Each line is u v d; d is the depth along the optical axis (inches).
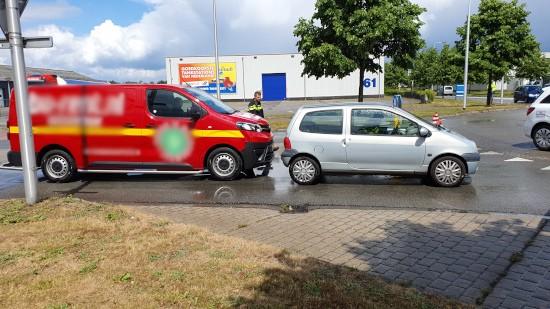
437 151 323.0
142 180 380.2
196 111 360.2
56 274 158.7
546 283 157.6
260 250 183.2
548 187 319.6
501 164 416.2
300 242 202.7
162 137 358.3
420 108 1251.2
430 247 194.1
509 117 956.0
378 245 197.5
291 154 345.4
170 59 2070.6
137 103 358.9
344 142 335.9
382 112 335.9
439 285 156.5
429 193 309.4
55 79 498.3
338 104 347.3
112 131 359.6
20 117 245.1
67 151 369.7
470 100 1846.7
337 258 182.2
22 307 135.9
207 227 228.1
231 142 358.3
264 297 140.3
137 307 135.3
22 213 233.5
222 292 143.9
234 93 2078.0
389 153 329.7
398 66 853.2
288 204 284.2
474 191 311.9
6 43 240.2
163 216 252.2
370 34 766.5
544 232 212.2
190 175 398.3
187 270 161.0
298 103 1795.0
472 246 194.5
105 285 149.9
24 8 243.3
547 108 493.7
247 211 262.8
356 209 265.1
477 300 145.6
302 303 136.2
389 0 800.3
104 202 291.9
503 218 237.3
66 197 270.1
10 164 370.0
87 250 181.8
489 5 1212.5
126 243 189.8
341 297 139.7
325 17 816.3
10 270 162.6
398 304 136.1
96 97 359.6
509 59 1246.9
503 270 168.9
